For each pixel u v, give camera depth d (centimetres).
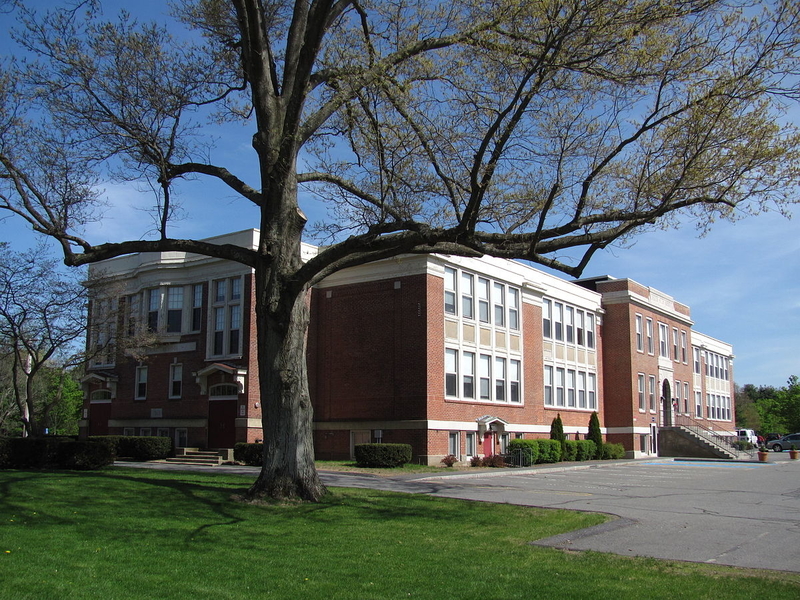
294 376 1535
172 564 942
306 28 1534
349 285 3344
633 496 2000
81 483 1630
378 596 820
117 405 3625
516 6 1388
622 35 1377
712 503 1847
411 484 2153
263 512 1360
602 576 934
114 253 1639
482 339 3422
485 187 1384
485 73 1553
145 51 1702
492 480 2480
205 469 2508
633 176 1555
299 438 1529
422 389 3025
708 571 979
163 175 1672
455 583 884
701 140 1460
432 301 3108
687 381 5659
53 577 854
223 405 3184
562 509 1576
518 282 3744
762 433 10394
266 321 1549
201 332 3334
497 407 3472
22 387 4431
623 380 4678
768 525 1436
